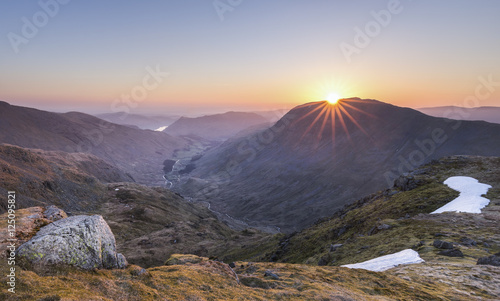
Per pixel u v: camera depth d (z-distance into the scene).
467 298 25.27
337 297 21.42
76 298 12.53
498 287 27.86
